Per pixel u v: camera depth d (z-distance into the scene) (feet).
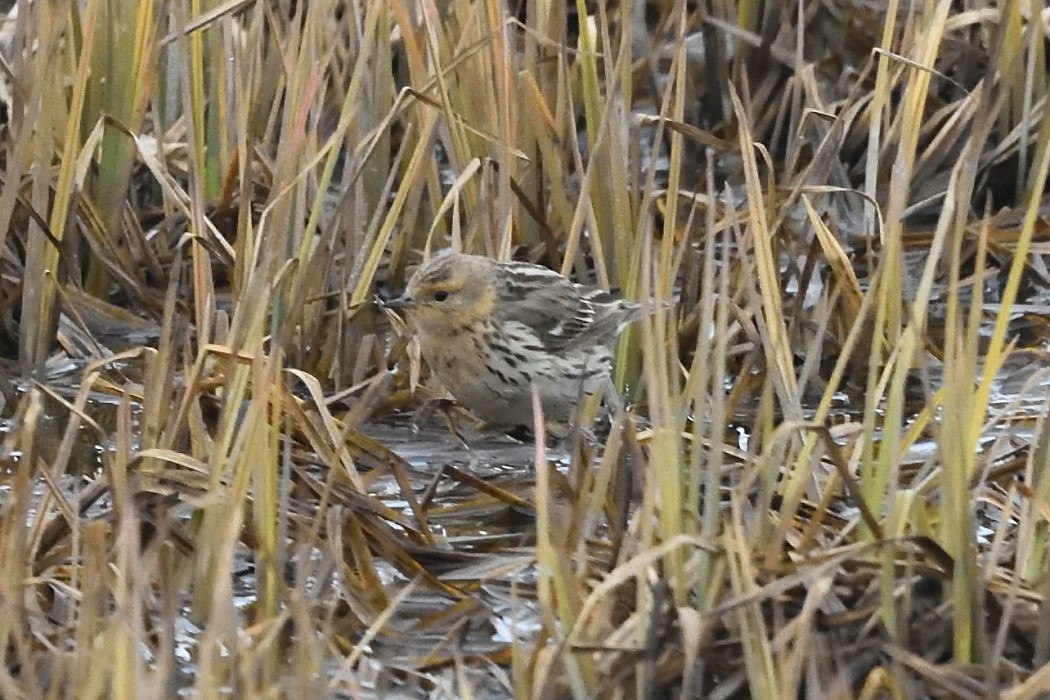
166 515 27.71
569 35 55.42
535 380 38.32
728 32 54.13
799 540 29.50
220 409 33.96
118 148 44.55
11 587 25.76
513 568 29.89
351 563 30.99
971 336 27.07
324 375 40.70
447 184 50.16
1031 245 47.65
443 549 31.24
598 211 42.50
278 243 37.58
